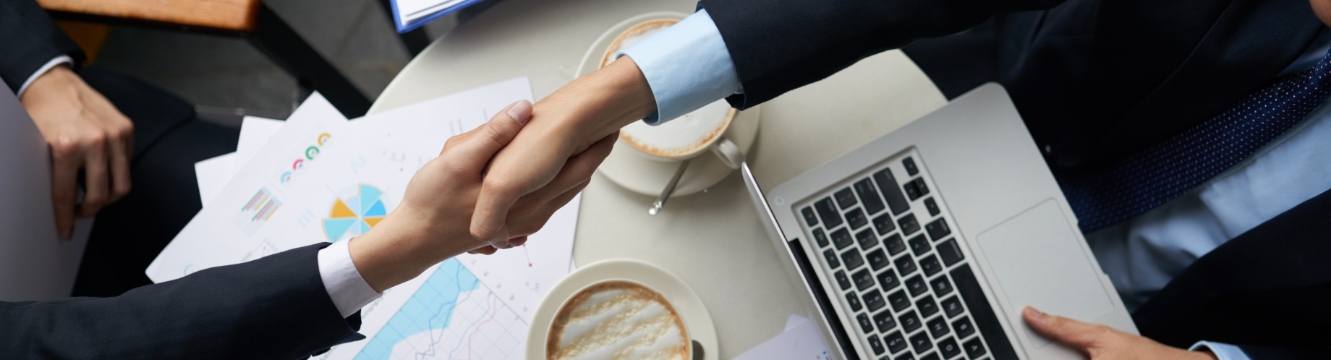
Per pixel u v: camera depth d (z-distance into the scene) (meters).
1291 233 0.60
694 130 0.63
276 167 0.69
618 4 0.72
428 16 0.67
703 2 0.54
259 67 1.40
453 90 0.71
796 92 0.70
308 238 0.68
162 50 1.39
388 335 0.66
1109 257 0.84
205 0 0.73
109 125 0.81
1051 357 0.63
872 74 0.70
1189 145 0.71
